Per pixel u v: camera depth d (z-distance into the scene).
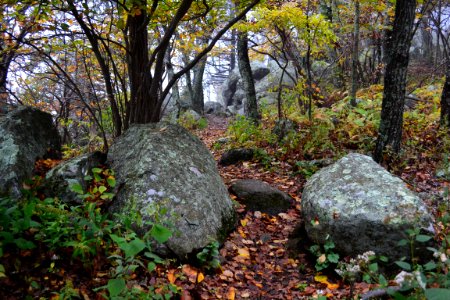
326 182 4.73
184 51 12.12
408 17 6.11
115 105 6.32
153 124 5.44
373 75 15.14
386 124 6.55
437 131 7.72
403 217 3.86
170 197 4.25
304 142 7.60
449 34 16.06
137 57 6.03
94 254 3.17
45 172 4.48
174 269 3.71
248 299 3.64
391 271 3.79
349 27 14.12
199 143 5.48
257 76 26.02
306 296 3.65
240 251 4.40
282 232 4.97
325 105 11.75
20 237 3.23
